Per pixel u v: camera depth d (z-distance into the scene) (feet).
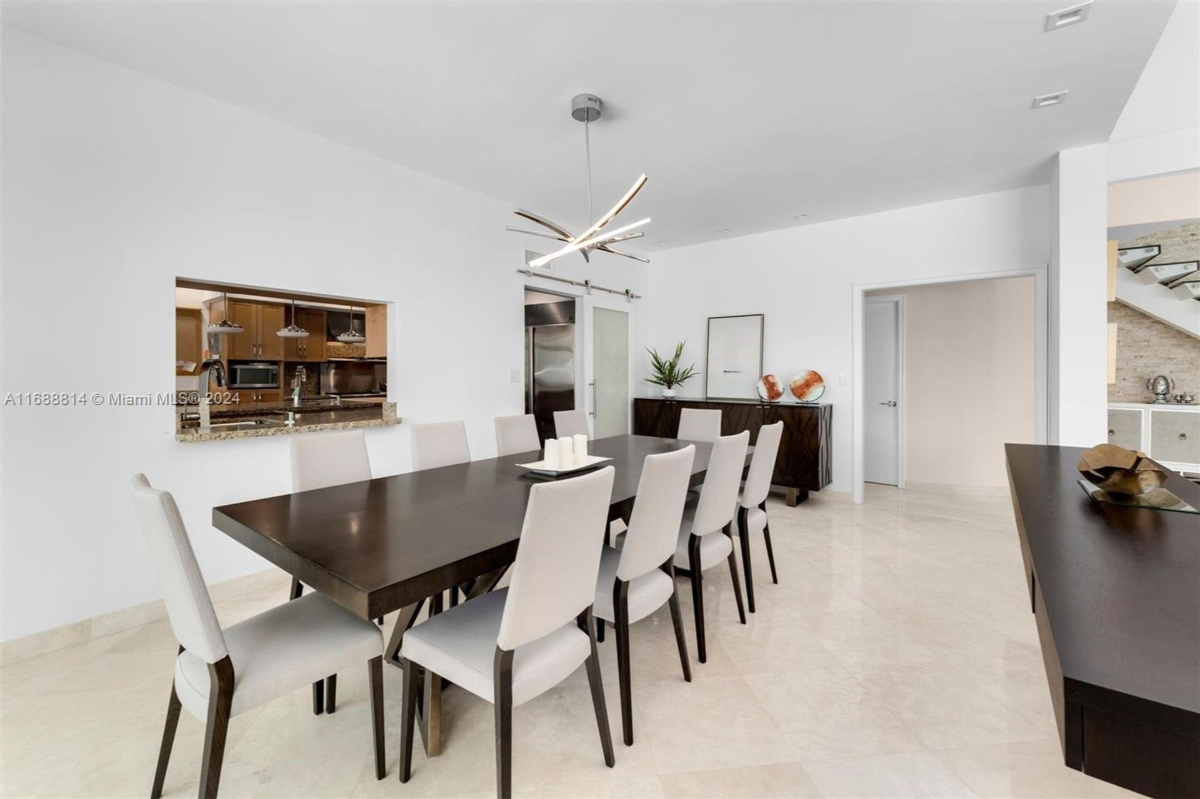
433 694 5.37
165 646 7.56
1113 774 1.81
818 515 14.61
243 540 5.44
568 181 12.88
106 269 7.89
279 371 19.08
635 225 8.13
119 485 8.04
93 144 7.75
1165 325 17.06
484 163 11.74
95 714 6.02
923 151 11.16
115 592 8.00
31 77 7.23
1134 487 4.97
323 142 10.46
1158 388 16.93
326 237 10.52
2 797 4.80
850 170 12.21
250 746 5.53
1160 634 2.24
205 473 8.96
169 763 5.25
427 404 12.47
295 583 6.77
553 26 7.11
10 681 6.67
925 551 11.62
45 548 7.40
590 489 4.77
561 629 5.28
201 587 4.11
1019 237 13.44
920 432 18.57
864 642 7.65
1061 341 11.07
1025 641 7.65
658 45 7.54
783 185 13.15
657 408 18.28
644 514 5.76
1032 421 16.83
